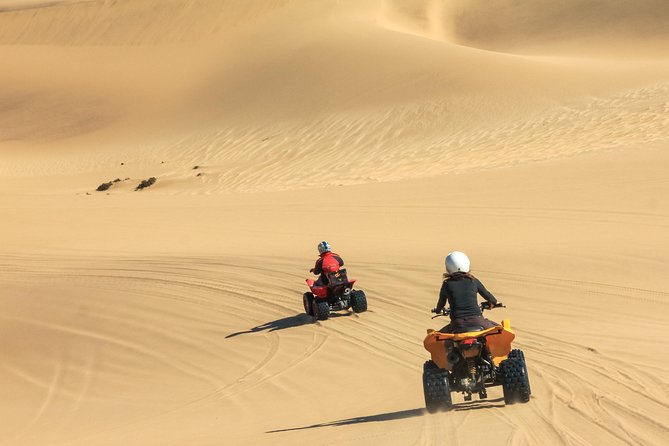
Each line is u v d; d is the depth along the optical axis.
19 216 57.44
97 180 86.31
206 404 17.66
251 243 39.00
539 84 86.06
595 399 12.52
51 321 29.69
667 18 143.75
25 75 144.75
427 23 160.00
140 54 149.62
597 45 138.50
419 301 23.95
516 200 39.94
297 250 35.12
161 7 165.00
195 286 31.03
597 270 24.69
